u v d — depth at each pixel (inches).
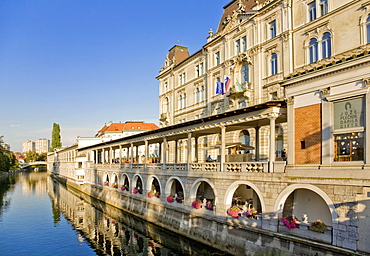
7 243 930.7
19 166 5403.5
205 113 1467.8
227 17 1311.5
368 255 424.2
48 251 853.2
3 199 1788.9
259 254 585.0
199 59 1540.4
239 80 1249.4
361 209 441.7
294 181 541.0
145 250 808.3
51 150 4611.2
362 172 445.4
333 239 474.3
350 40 835.4
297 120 562.6
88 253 829.8
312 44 944.3
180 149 1673.2
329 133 502.3
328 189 485.7
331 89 502.9
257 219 614.5
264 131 1084.5
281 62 1037.2
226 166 721.6
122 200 1325.0
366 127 449.1
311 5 961.5
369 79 448.1
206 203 794.8
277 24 1055.6
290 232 558.9
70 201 1697.8
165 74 1894.7
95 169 1808.6
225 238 681.6
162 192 991.0
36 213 1374.3
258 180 615.8
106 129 3422.7
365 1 799.1
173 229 890.7
